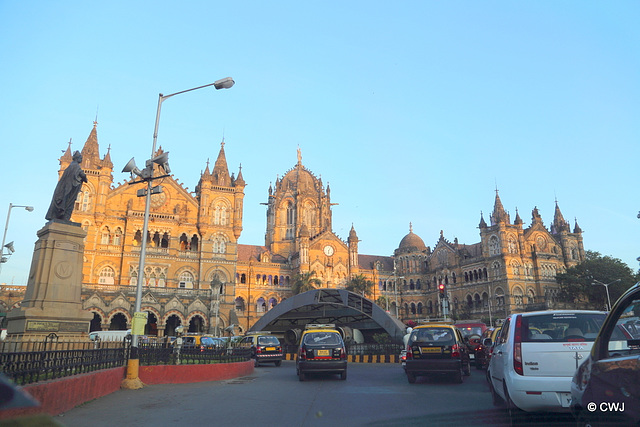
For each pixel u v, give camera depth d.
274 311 46.97
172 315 70.38
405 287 109.38
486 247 93.75
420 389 17.55
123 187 75.94
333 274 100.94
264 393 16.52
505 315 86.38
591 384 6.23
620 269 83.69
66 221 20.64
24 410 2.62
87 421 10.79
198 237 78.44
